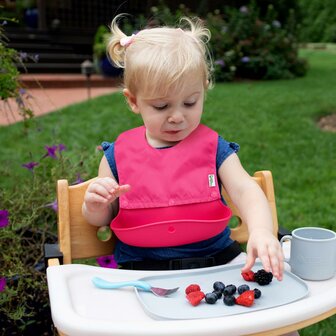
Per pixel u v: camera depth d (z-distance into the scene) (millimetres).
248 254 1196
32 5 12422
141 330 979
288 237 1434
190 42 1407
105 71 9555
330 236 1301
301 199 3684
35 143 4871
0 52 2150
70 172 2359
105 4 11961
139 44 1406
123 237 1414
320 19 18938
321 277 1245
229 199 1634
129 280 1280
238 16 10086
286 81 9070
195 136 1489
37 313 1993
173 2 11734
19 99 2297
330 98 6953
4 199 2225
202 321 1010
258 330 1027
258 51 9516
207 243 1463
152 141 1505
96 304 1145
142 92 1378
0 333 1939
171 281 1271
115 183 1338
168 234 1387
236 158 1498
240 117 5898
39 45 10609
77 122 5691
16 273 1886
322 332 2170
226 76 9047
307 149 4809
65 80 8938
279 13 11766
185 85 1341
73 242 1497
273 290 1191
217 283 1204
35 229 2170
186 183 1433
